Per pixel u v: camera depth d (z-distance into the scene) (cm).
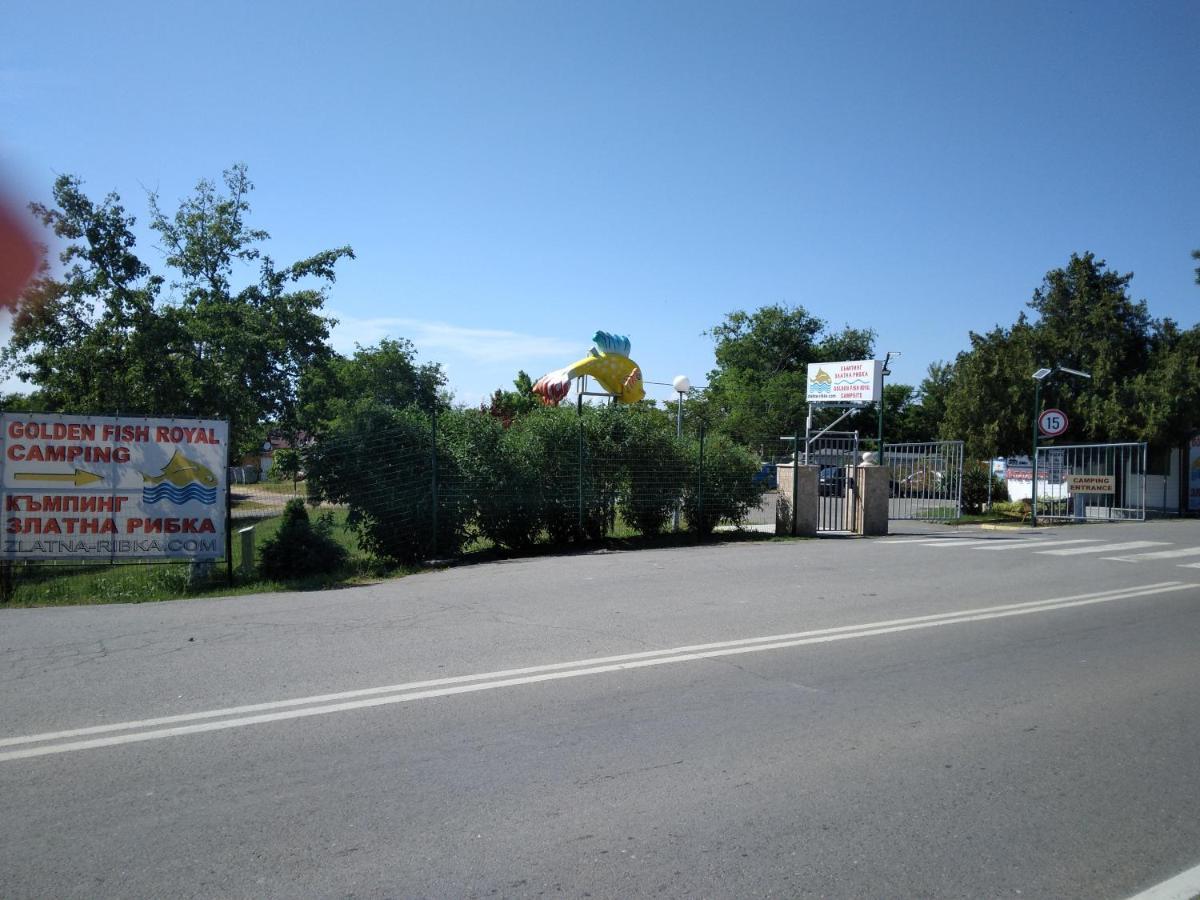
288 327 2164
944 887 364
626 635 821
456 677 666
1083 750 529
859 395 2084
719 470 1833
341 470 1366
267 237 2266
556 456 1620
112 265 1817
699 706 601
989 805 447
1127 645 816
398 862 377
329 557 1272
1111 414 3016
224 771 477
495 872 369
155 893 350
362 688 634
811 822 423
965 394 3228
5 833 402
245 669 686
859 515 1939
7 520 1134
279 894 350
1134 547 1681
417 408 1489
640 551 1568
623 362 2106
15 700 602
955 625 897
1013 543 1745
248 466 2686
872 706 609
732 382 5756
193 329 1972
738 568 1308
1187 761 513
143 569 1229
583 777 473
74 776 468
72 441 1159
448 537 1463
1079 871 381
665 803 441
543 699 612
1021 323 3584
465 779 468
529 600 1013
